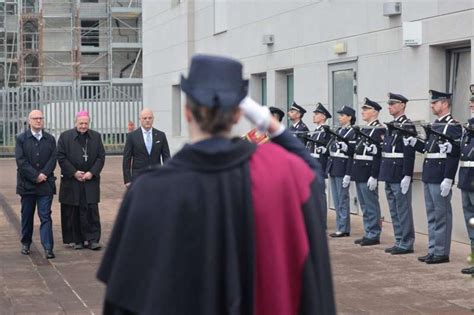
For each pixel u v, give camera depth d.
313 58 13.98
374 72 12.14
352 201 13.15
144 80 26.14
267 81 15.88
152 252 2.48
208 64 2.54
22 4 39.34
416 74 11.07
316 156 11.42
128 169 10.53
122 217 2.59
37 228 12.55
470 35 9.96
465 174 8.45
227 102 2.52
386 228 11.68
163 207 2.48
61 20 39.38
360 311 6.98
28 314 7.11
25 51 38.88
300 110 12.03
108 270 2.60
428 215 9.20
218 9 18.89
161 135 10.62
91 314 7.09
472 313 6.82
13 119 32.12
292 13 14.70
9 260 9.84
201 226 2.47
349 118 10.98
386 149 9.80
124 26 39.44
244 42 17.05
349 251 10.02
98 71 39.84
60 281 8.55
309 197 2.60
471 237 8.45
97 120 32.25
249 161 2.57
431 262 9.06
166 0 23.22
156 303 2.44
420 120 10.74
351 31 12.73
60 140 10.41
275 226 2.52
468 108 10.41
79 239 10.59
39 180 9.77
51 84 36.94
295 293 2.56
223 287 2.49
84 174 10.35
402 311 6.96
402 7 11.34
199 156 2.52
